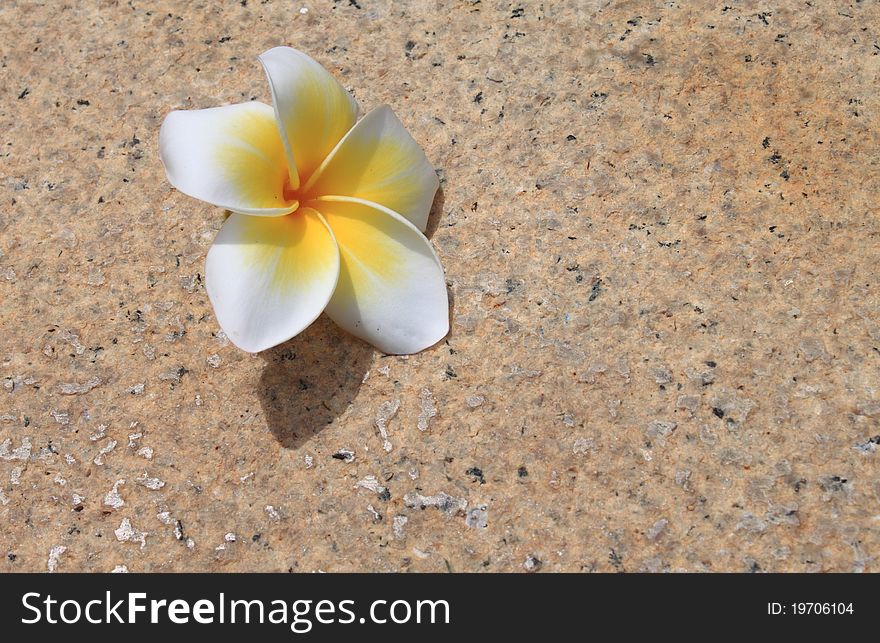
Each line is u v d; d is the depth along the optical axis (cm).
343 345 39
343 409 38
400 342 38
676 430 38
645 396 38
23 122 43
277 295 36
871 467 37
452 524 37
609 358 39
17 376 39
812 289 39
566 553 37
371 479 38
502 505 37
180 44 44
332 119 38
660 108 42
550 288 40
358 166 38
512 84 43
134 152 42
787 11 44
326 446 38
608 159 41
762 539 36
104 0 45
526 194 41
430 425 38
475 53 43
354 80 43
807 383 38
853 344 38
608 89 42
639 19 44
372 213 37
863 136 41
